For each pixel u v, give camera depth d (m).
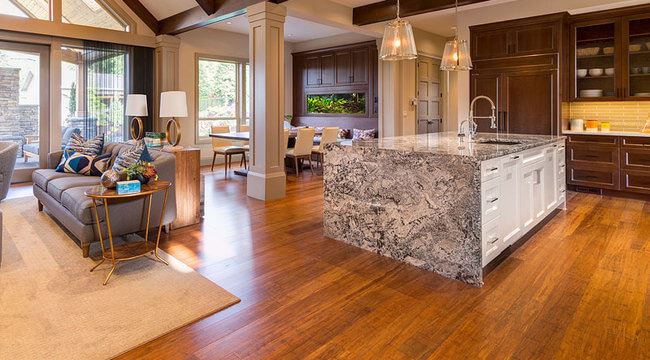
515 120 5.98
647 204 4.98
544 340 2.05
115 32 6.71
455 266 2.80
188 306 2.40
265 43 5.07
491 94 6.17
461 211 2.74
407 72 8.12
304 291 2.62
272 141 5.27
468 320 2.25
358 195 3.41
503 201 3.05
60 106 6.41
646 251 3.30
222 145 7.77
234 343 2.03
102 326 2.16
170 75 7.35
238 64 9.00
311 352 1.96
